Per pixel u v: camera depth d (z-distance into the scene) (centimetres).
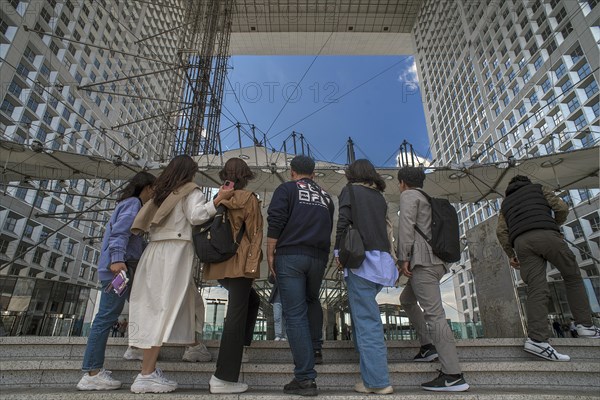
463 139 4622
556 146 3212
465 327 1038
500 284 429
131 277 260
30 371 251
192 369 260
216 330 808
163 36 4481
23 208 3055
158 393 207
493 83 4019
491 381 258
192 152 1240
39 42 2928
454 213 272
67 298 1065
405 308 314
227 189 237
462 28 4694
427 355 293
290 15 3969
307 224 245
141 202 273
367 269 237
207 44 1634
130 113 4081
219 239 223
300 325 222
